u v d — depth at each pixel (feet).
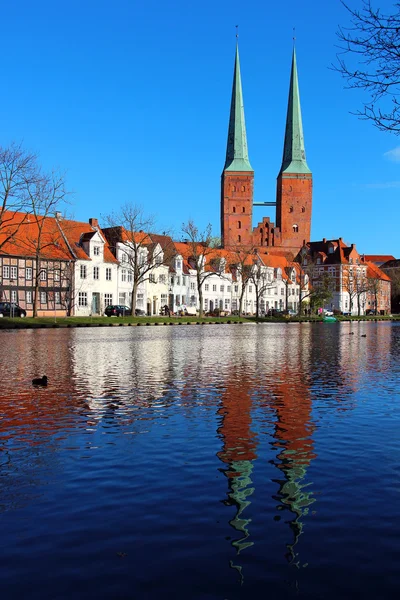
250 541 18.79
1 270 216.33
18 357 76.69
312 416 38.78
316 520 20.57
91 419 37.19
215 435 33.19
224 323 241.96
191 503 22.21
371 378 58.34
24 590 15.78
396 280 540.52
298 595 15.47
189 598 15.33
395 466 27.27
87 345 99.60
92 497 22.84
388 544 18.60
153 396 45.93
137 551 18.06
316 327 214.90
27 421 36.47
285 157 494.59
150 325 200.75
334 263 440.45
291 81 485.97
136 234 278.46
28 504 22.03
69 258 238.27
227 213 482.28
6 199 168.66
